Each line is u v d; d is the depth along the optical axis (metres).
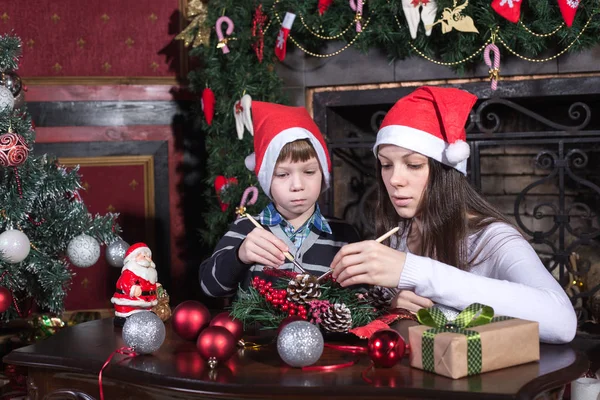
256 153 1.78
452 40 2.63
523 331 1.06
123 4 3.25
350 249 1.20
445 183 1.45
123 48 3.27
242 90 2.80
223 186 2.85
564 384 1.01
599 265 2.86
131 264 1.47
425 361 1.03
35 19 3.19
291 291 1.23
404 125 1.44
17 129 2.30
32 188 2.32
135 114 3.30
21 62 3.19
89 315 2.72
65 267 2.42
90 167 3.27
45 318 2.42
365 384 0.96
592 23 2.46
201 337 1.07
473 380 0.98
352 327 1.23
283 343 1.05
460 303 1.17
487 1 2.50
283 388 0.95
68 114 3.23
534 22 2.49
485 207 1.50
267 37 2.90
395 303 1.32
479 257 1.41
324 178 1.79
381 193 1.62
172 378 1.01
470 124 2.79
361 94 2.91
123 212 3.31
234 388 0.96
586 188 3.00
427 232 1.47
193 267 3.37
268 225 1.76
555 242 3.07
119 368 1.08
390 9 2.63
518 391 0.92
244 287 1.71
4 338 2.43
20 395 2.15
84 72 3.24
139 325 1.14
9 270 2.23
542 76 2.69
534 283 1.24
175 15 3.28
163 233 3.35
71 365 1.15
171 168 3.34
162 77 3.31
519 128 3.04
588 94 2.66
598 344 2.59
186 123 3.33
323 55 2.89
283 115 1.75
